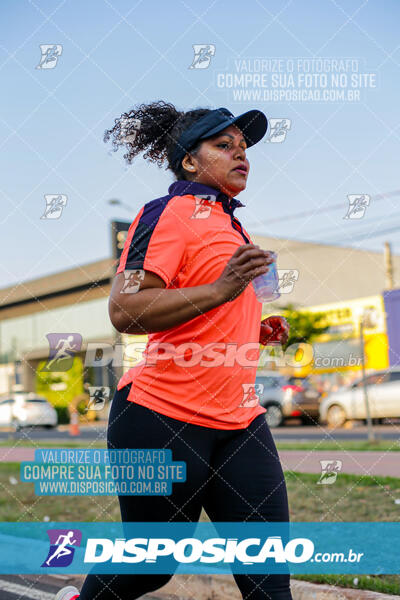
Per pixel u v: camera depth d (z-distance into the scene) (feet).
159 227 6.05
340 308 65.16
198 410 6.15
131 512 6.29
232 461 6.33
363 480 17.88
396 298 57.06
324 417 49.16
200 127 6.64
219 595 10.39
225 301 5.80
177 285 6.27
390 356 56.24
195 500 6.24
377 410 46.62
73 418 54.75
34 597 11.21
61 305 102.89
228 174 6.67
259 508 6.31
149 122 7.50
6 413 68.28
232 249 6.33
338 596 9.55
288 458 24.62
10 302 109.29
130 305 5.85
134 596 6.56
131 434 6.19
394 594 9.39
